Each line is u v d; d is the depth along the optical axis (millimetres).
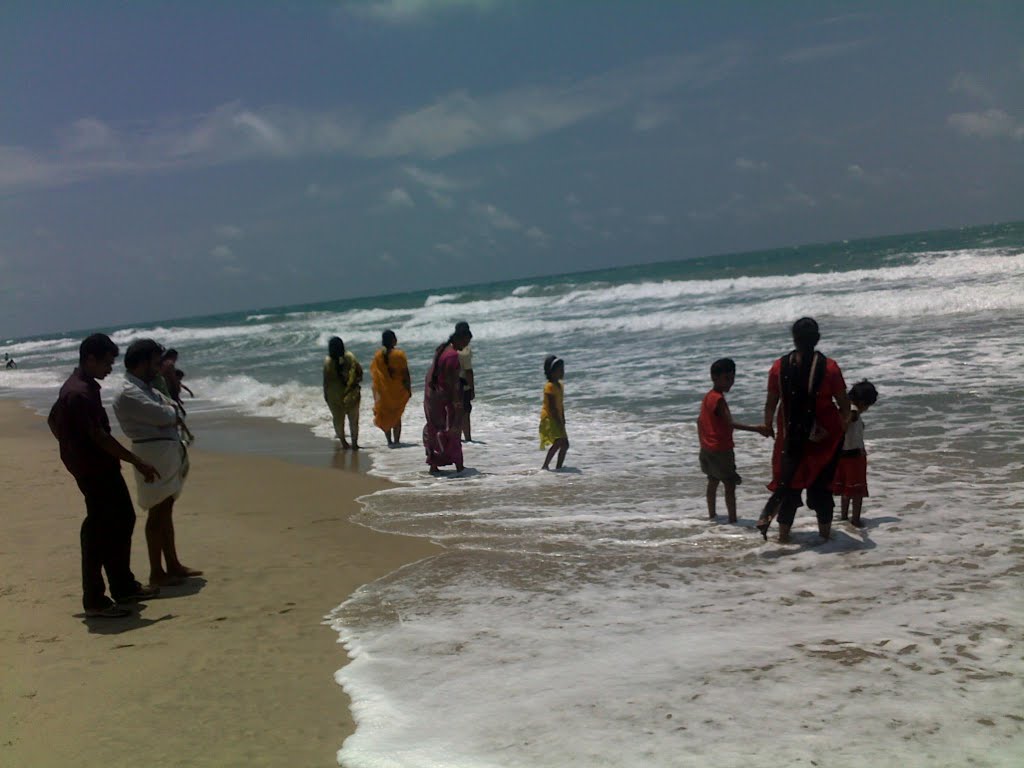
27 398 24688
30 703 4094
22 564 6633
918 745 3291
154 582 6055
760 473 8758
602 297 40000
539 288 49000
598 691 3945
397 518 7871
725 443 6914
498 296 61625
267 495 9242
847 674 3959
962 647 4188
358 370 12188
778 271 43438
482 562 6312
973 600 4832
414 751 3473
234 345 38750
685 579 5648
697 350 18797
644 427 11664
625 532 6898
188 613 5449
